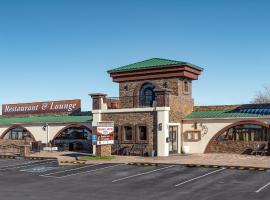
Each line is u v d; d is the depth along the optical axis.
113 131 33.28
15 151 39.47
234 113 34.28
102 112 36.34
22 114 49.59
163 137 32.72
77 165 28.31
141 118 34.16
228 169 24.41
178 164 26.89
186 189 18.34
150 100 36.72
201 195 16.88
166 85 35.94
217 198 16.20
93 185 19.94
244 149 32.88
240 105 35.16
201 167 25.67
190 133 35.22
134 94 37.34
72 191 18.34
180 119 35.50
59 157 33.44
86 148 41.03
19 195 17.48
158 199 16.28
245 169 24.23
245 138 32.94
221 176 21.78
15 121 47.31
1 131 47.59
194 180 20.73
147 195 17.16
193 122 35.22
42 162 30.80
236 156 31.31
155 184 19.89
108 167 26.77
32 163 30.30
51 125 43.78
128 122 34.84
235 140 33.38
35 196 17.22
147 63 38.78
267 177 21.19
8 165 29.31
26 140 45.34
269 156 31.14
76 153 37.19
